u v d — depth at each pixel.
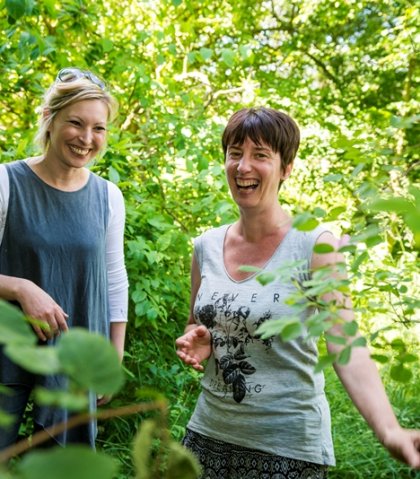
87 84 1.92
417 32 6.91
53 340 1.79
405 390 3.80
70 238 1.89
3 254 1.86
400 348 1.04
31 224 1.86
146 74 3.88
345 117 8.53
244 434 1.56
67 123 1.88
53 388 1.82
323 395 1.61
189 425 1.70
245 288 1.60
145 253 2.95
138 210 3.25
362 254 0.99
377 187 1.02
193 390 3.44
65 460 0.39
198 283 1.89
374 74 8.92
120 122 4.03
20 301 1.77
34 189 1.89
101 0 4.27
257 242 1.65
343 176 1.09
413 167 1.06
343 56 9.00
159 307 3.03
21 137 3.44
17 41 3.46
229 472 1.59
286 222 1.49
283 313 1.52
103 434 3.00
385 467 3.25
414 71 8.26
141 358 3.17
